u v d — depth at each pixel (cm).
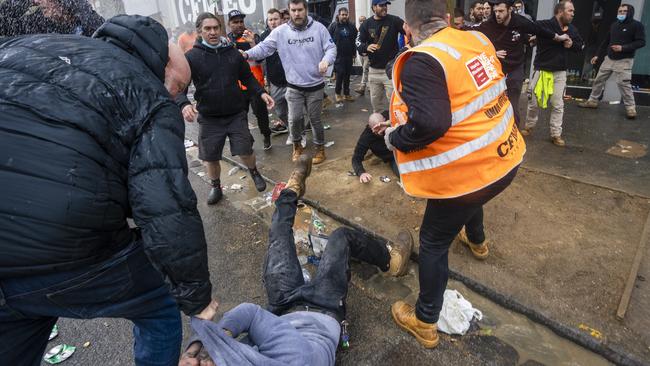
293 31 441
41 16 130
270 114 748
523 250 291
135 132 117
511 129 199
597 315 230
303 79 456
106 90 113
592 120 584
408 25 197
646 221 311
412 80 164
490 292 255
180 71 152
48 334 142
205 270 129
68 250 112
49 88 108
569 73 735
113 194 117
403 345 229
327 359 176
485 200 192
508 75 453
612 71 588
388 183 413
